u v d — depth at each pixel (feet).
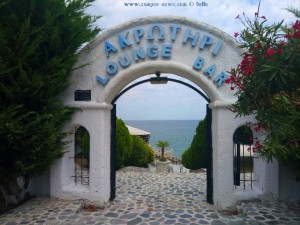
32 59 17.76
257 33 12.34
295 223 16.33
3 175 17.76
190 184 28.45
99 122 20.45
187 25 19.98
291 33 12.14
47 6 18.12
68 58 19.20
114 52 20.35
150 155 50.14
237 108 13.74
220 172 19.88
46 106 18.12
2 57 16.43
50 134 17.69
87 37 19.80
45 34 18.25
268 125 12.35
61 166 21.08
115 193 24.02
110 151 22.11
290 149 12.13
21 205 19.97
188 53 19.95
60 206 19.60
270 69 11.08
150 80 21.94
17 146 16.88
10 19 17.11
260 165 20.47
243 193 19.92
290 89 12.05
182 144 229.86
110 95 20.67
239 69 13.35
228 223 17.42
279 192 20.08
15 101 17.12
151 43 20.16
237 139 23.25
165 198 23.21
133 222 17.78
